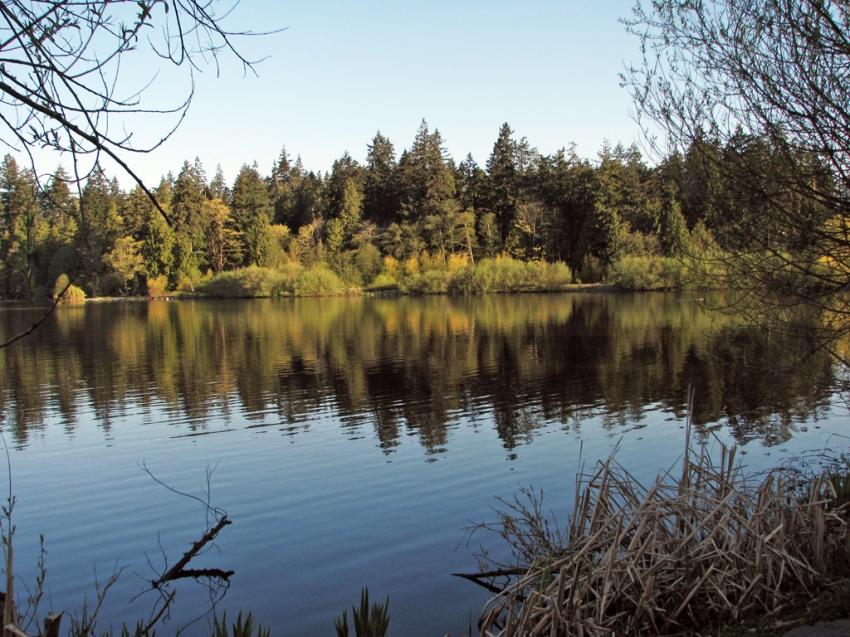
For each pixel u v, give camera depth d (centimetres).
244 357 2402
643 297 5112
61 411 1546
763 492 497
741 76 556
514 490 902
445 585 623
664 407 1414
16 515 868
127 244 7281
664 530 477
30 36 198
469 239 7331
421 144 8312
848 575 468
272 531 788
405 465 1040
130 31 208
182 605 613
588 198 6900
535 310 4216
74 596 641
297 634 553
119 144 212
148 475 1032
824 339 635
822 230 579
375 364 2152
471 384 1753
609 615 450
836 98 548
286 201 9269
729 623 429
